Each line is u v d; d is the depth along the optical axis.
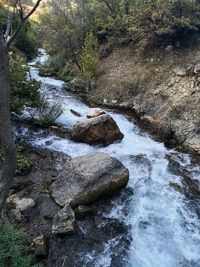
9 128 5.55
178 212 8.06
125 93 14.71
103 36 19.84
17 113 11.13
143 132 12.29
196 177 9.52
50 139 11.03
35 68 22.38
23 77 10.99
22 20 5.52
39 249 6.57
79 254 6.77
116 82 15.53
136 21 15.80
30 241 6.79
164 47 14.98
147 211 8.01
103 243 7.07
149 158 10.33
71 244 6.94
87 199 7.76
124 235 7.32
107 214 7.77
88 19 20.73
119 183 8.26
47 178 8.84
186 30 14.45
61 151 10.33
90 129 10.83
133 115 13.70
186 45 14.38
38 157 9.82
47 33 22.61
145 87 14.19
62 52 21.50
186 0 14.45
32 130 11.45
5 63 5.37
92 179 7.97
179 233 7.48
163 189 8.81
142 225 7.61
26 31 26.42
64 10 20.78
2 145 5.58
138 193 8.55
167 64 14.22
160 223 7.70
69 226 7.05
